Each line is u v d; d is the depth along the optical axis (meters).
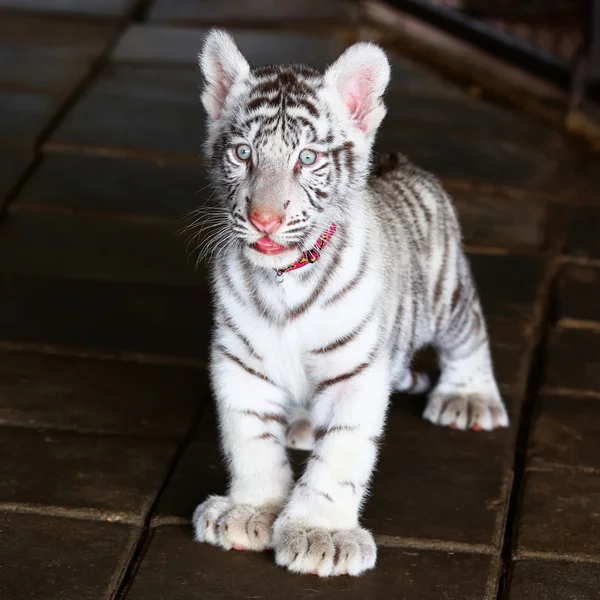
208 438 6.82
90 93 11.61
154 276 8.70
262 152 5.26
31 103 11.33
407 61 12.57
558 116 11.46
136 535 5.96
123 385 7.35
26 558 5.73
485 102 11.80
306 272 5.46
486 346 7.01
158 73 12.11
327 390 5.67
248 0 13.93
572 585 5.60
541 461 6.64
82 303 8.29
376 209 5.96
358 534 5.66
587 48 11.80
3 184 9.91
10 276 8.59
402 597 5.48
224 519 5.75
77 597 5.47
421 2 13.11
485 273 8.74
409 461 6.59
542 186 10.16
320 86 5.43
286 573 5.61
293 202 5.22
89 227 9.35
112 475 6.43
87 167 10.26
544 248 9.17
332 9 13.57
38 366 7.52
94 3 13.82
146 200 9.77
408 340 6.30
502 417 6.93
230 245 5.61
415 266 6.29
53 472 6.44
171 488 6.33
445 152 10.66
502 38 12.43
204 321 8.13
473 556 5.80
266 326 5.57
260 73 5.51
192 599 5.43
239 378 5.70
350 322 5.53
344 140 5.45
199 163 10.40
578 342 7.92
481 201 9.85
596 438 6.87
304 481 5.69
